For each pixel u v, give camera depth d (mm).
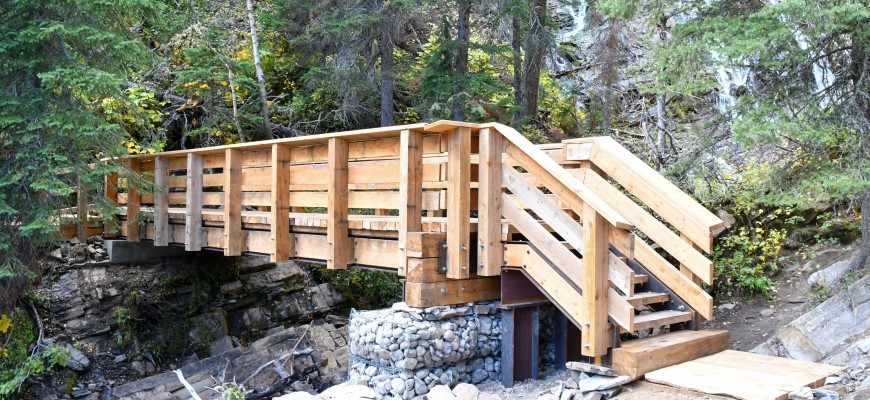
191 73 12125
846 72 7105
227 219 8133
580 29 17297
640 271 6781
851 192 6820
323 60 13500
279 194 7406
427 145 6352
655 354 5320
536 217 7410
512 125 11820
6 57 7844
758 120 6836
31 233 8047
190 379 9062
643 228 6605
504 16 12320
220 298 10547
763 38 6406
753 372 5184
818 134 6457
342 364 9750
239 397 7777
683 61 7363
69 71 7551
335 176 6699
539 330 6750
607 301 5320
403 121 14031
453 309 6043
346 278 11711
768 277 8594
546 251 5637
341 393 6039
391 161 6441
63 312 9398
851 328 6633
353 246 6848
